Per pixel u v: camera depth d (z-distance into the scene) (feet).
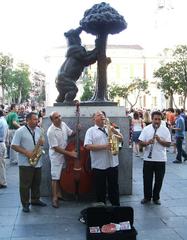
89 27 26.43
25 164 23.07
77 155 24.25
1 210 23.53
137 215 22.07
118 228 17.30
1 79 173.68
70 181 24.66
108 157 22.72
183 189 28.78
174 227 19.92
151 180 24.72
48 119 26.53
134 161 44.91
